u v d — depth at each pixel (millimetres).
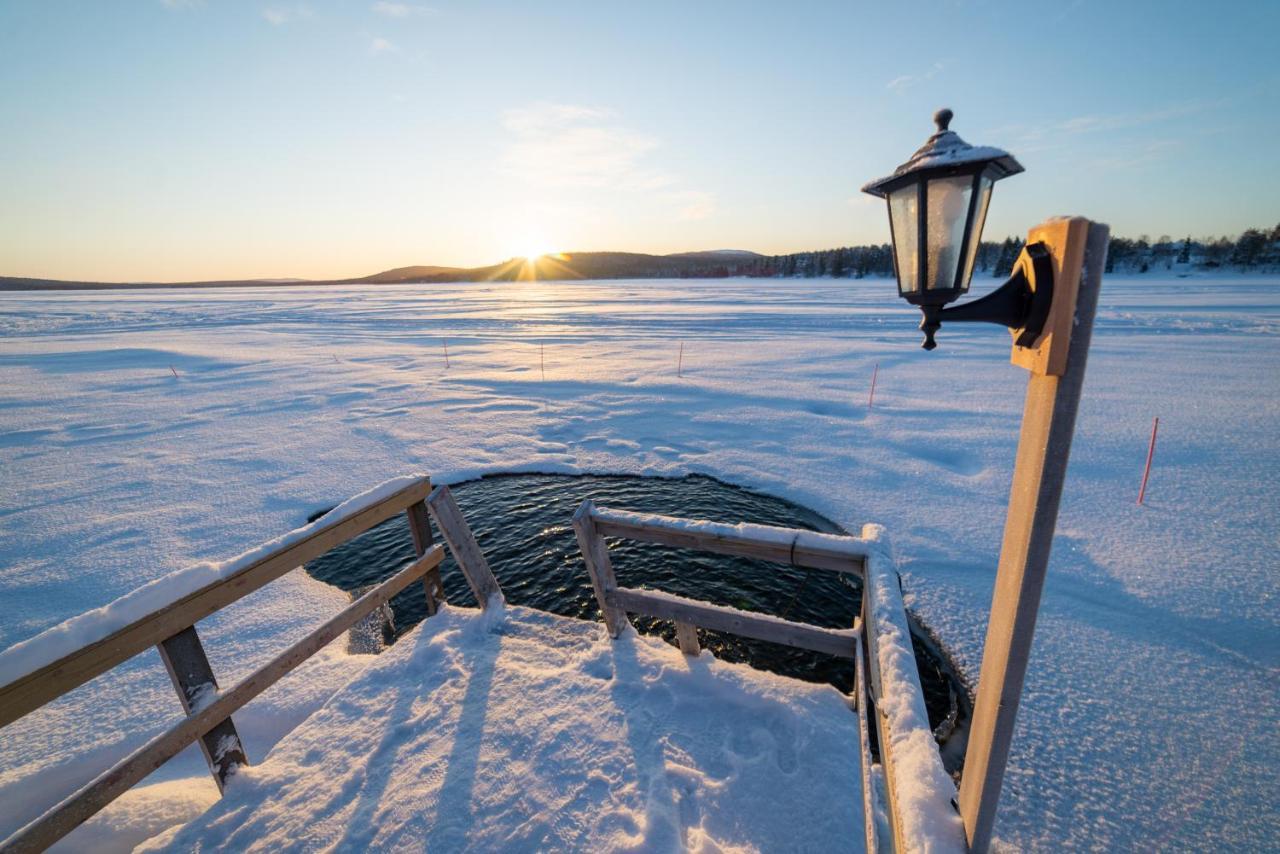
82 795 1828
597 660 3064
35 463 9805
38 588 5738
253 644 4562
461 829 2168
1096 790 3152
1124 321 25000
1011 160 1153
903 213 1318
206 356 23266
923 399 12539
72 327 42406
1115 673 4082
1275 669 4051
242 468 9305
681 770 2361
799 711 2645
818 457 9070
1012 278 1187
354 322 40156
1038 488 1033
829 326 27750
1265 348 17594
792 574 5750
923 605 5062
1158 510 6656
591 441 10391
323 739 2633
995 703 1173
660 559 6102
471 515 7453
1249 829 2895
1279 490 7102
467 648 3232
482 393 14500
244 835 2186
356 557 6320
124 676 4148
